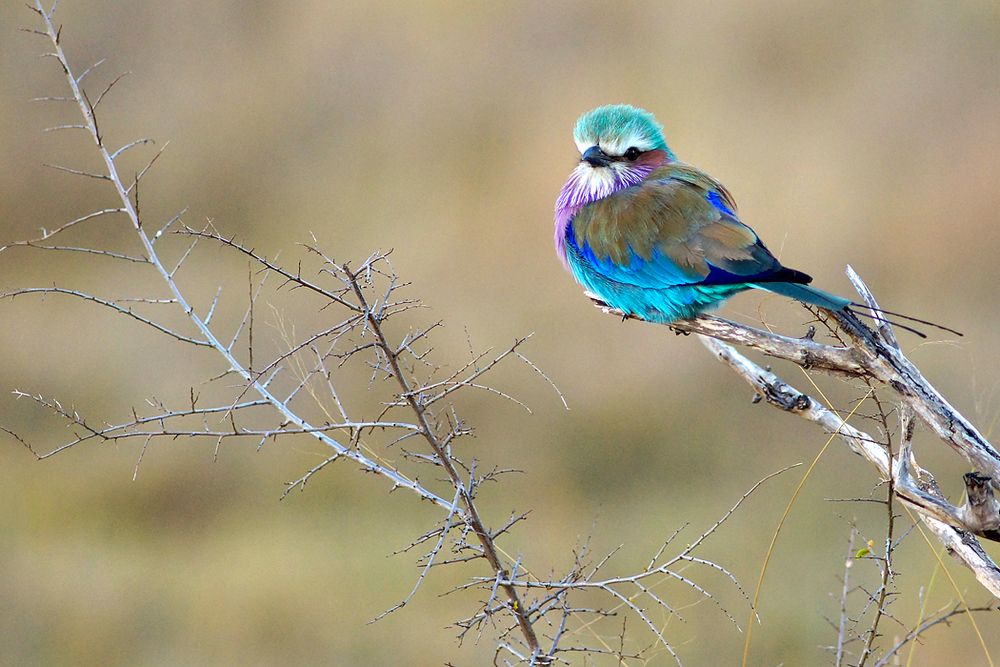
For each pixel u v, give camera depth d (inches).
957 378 676.1
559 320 712.4
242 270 826.2
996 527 267.4
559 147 865.5
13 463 648.4
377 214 871.1
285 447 638.5
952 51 922.7
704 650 494.6
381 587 558.3
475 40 977.5
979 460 283.0
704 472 629.9
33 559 595.5
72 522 621.0
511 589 274.4
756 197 812.6
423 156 914.7
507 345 690.8
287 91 978.1
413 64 976.3
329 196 901.2
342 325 278.7
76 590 573.3
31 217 920.3
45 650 543.5
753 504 601.6
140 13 1024.9
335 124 957.2
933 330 718.5
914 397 289.4
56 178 935.0
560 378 675.4
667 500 611.5
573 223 422.9
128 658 536.4
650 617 495.5
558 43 974.4
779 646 494.3
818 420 308.2
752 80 929.5
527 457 641.6
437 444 279.9
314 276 794.2
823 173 819.4
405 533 598.9
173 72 1005.8
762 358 654.5
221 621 548.7
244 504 629.6
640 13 976.3
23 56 1007.0
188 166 940.0
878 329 299.1
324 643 530.0
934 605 491.5
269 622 545.0
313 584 562.3
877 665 294.7
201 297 765.9
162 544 609.9
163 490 633.6
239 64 1013.8
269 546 596.7
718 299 393.1
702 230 392.5
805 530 573.9
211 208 914.7
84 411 669.3
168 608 558.3
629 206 405.7
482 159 890.1
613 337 695.1
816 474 620.1
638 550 565.6
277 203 914.7
